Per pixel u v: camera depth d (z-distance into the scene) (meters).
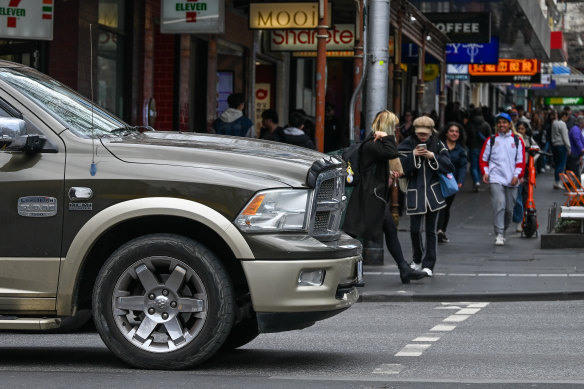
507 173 24.62
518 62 60.53
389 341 12.81
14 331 11.53
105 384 9.62
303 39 30.91
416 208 19.23
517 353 11.86
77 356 11.47
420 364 11.11
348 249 10.55
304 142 22.73
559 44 68.69
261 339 12.91
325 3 20.42
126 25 25.55
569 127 43.78
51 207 10.23
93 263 10.63
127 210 10.08
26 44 22.53
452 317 15.20
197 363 10.23
